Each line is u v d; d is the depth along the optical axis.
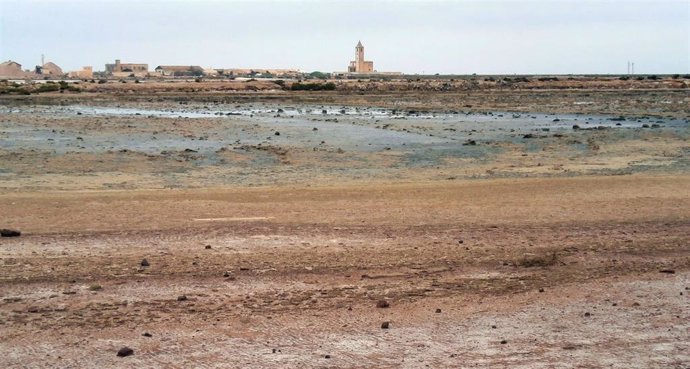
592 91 106.69
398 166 29.47
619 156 32.34
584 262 13.52
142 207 18.11
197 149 34.25
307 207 18.25
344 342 9.80
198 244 14.41
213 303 11.18
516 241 14.93
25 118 51.28
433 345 9.73
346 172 27.70
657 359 9.34
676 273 12.88
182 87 112.31
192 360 9.18
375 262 13.35
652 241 14.99
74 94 91.56
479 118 55.75
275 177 26.20
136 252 13.79
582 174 26.81
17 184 23.91
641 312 10.98
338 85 120.56
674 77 177.00
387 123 49.88
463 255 13.85
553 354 9.47
